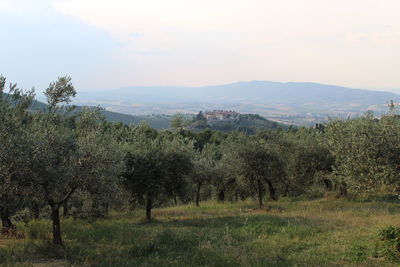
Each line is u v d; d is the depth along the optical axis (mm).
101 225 19062
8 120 12805
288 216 22000
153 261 12266
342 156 15352
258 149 26516
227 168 31703
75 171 12969
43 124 14312
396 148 13555
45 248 13297
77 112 20297
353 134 14883
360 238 14883
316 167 31578
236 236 16266
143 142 23844
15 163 11422
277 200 33719
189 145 24125
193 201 40062
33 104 16031
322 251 13336
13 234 15727
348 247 13562
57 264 11742
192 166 23531
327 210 24828
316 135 33438
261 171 26375
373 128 14508
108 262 12102
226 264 11883
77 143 13438
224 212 25969
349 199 29547
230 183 37094
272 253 13156
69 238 15656
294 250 13844
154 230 17375
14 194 12297
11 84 15023
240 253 13102
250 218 21156
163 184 22109
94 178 13969
